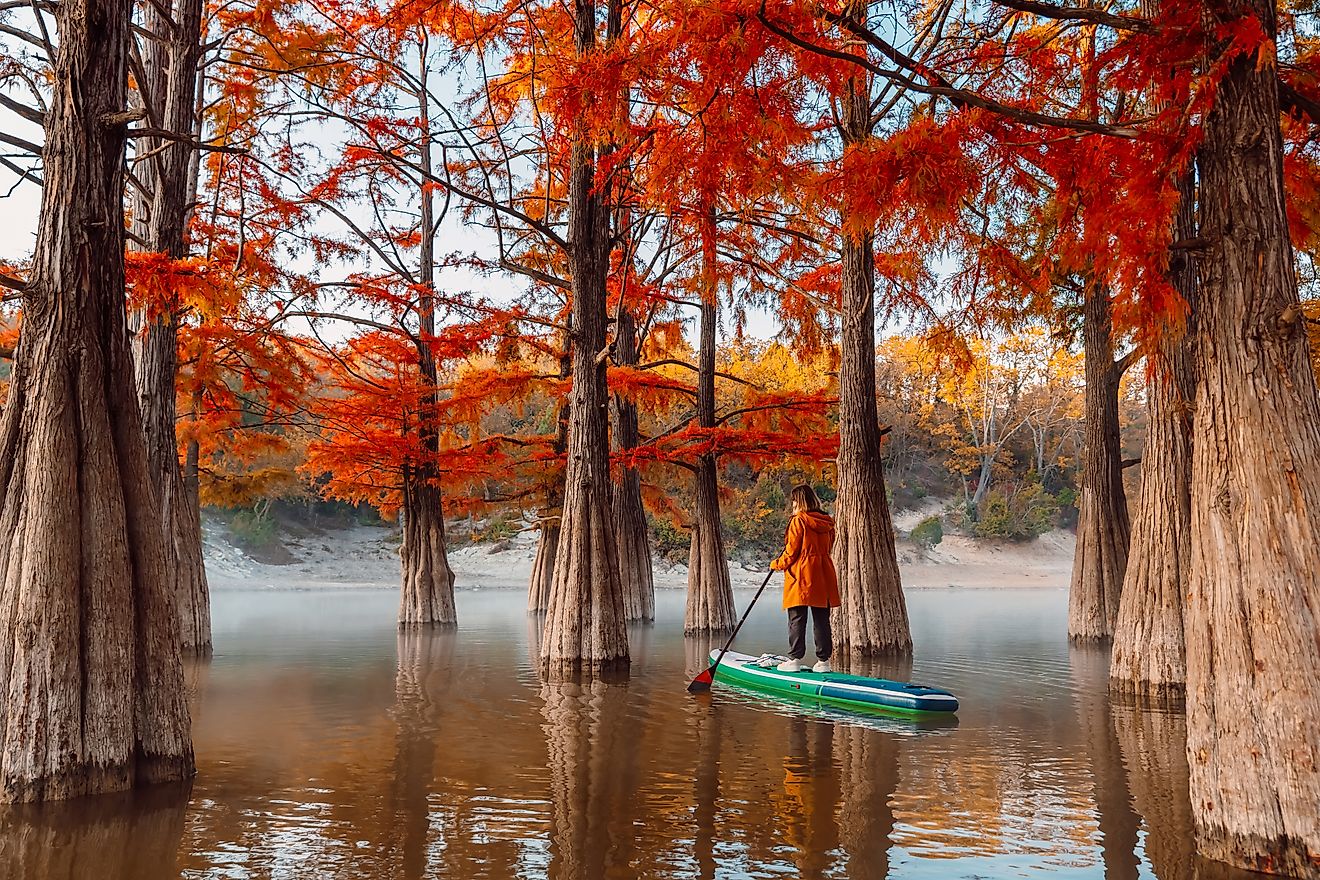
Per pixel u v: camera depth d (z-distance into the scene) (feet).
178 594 47.16
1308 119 17.87
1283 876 13.98
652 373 66.54
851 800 19.25
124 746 19.81
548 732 26.53
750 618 77.51
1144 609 33.12
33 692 18.81
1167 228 14.80
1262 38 13.56
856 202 17.30
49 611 18.92
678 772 21.74
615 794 19.77
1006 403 197.16
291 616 76.28
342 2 54.70
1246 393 14.84
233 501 65.26
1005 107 15.84
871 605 45.60
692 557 64.95
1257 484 14.55
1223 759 14.75
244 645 52.21
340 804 19.01
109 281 20.74
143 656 20.47
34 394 19.58
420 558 67.15
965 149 17.29
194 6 45.14
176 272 34.63
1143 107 19.93
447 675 39.45
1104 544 52.31
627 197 47.91
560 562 41.86
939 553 176.76
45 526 19.07
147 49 47.39
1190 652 15.51
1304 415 14.57
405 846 16.37
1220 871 14.52
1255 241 15.02
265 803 19.03
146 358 45.91
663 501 84.17
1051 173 17.76
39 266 20.11
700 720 28.43
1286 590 14.14
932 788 20.20
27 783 18.66
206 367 54.49
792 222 45.24
